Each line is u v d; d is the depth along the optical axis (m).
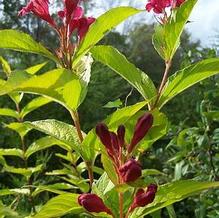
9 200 0.63
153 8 0.34
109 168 0.27
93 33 0.30
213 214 0.53
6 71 0.51
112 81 1.75
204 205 0.54
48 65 1.57
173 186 0.27
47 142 0.50
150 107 0.31
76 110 0.30
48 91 0.27
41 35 2.63
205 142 0.55
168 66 0.32
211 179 0.55
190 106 1.07
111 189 0.29
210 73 0.30
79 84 0.28
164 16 0.33
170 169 0.70
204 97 0.59
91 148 0.29
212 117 0.56
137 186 0.25
